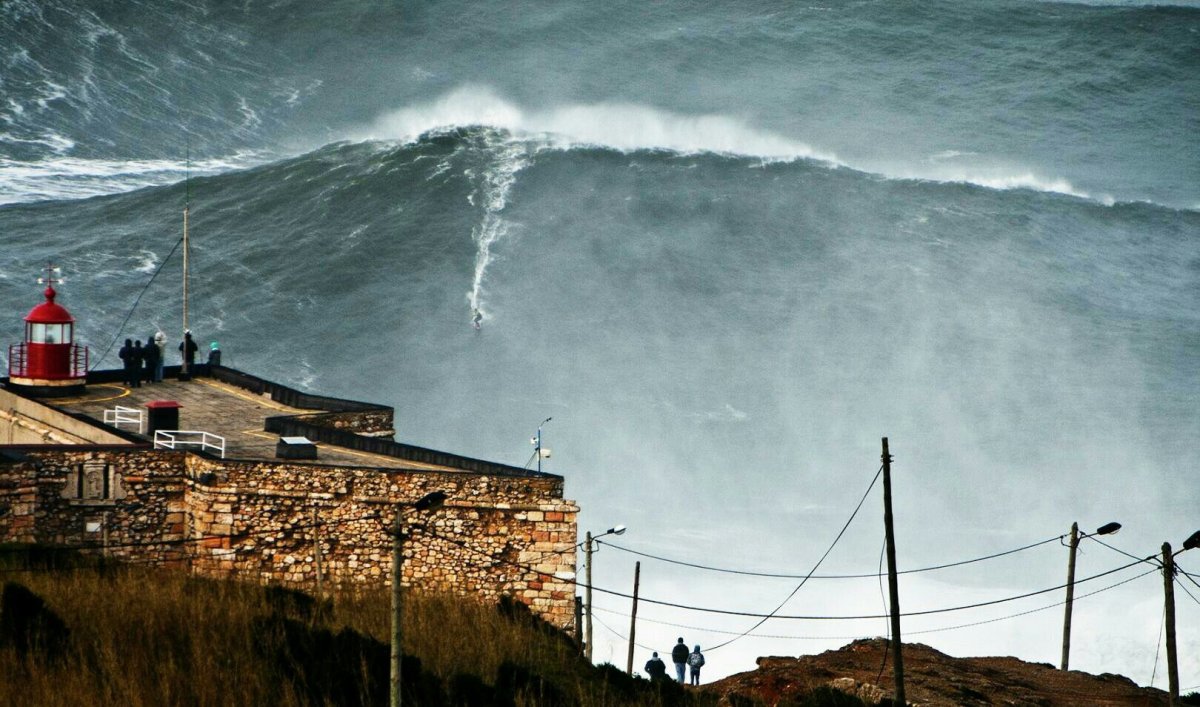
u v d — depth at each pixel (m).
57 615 60.78
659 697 67.44
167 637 61.53
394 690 51.12
